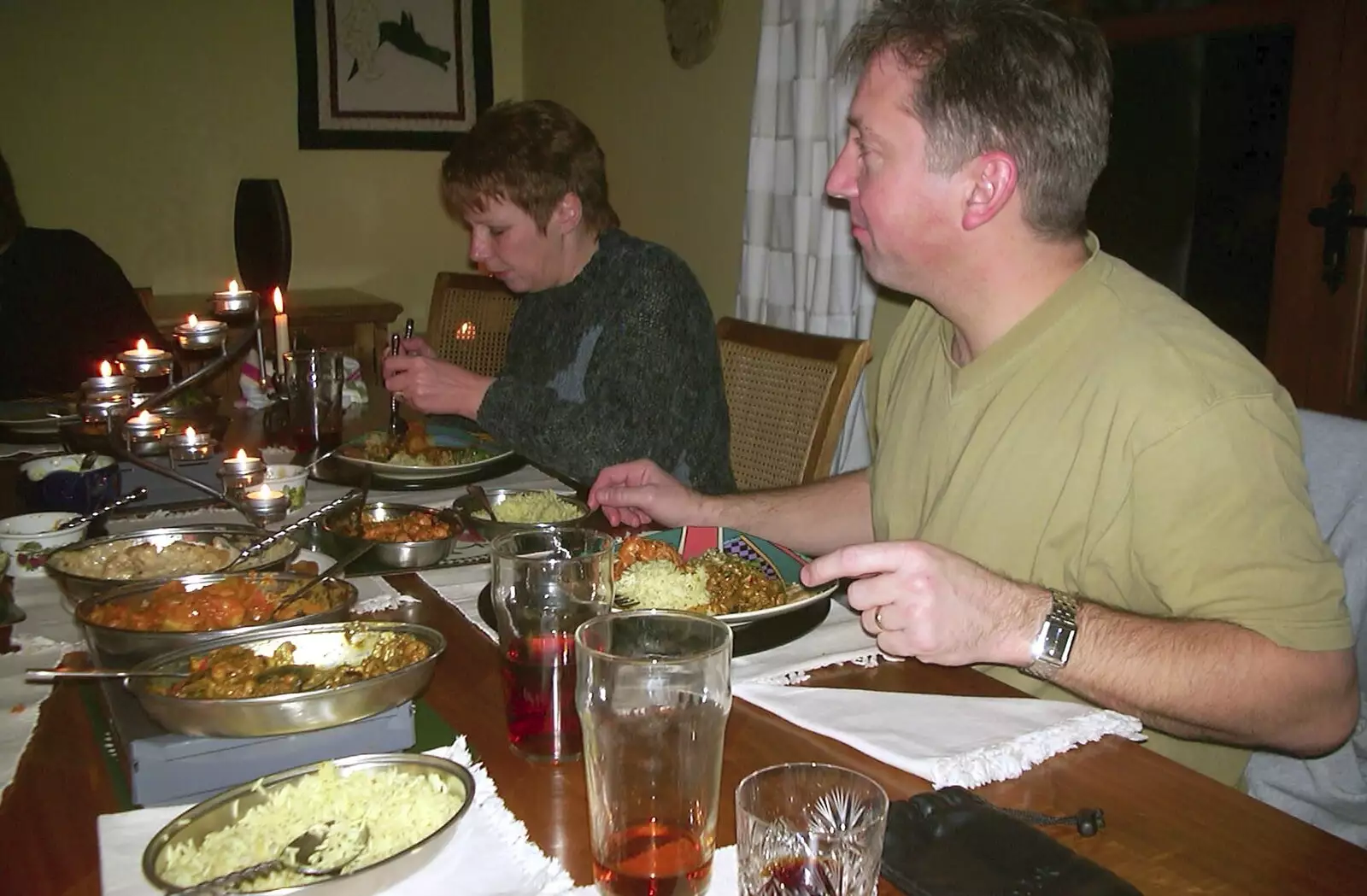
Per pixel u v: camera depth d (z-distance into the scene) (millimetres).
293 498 1527
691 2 3400
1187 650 979
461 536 1426
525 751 874
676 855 696
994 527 1208
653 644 815
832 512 1520
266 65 4023
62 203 3842
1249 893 716
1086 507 1145
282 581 1082
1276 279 2156
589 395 2016
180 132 3949
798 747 913
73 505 1471
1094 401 1136
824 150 2662
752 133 2859
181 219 4004
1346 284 2047
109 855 725
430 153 4340
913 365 1421
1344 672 1019
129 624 985
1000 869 716
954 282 1235
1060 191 1161
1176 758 1156
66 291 2842
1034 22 1139
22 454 1885
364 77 4152
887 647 979
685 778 704
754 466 2170
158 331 3033
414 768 779
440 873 719
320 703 817
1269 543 1021
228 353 1923
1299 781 1323
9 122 3732
